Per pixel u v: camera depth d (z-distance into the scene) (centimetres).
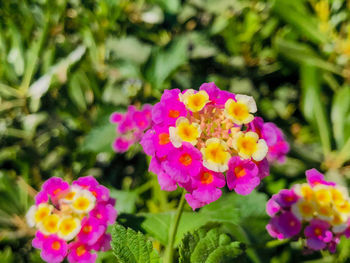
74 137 21
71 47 21
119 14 20
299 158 20
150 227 14
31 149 21
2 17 19
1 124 21
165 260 13
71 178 21
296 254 17
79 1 20
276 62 22
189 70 23
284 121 23
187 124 11
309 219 13
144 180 20
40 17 20
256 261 16
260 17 22
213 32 22
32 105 20
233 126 12
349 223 13
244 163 11
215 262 12
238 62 23
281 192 13
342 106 20
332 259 16
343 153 20
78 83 20
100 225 13
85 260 13
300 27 21
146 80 20
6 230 18
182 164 11
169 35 23
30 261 18
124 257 11
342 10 20
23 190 19
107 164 21
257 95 22
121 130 19
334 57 20
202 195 11
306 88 21
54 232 13
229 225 16
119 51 21
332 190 13
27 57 20
